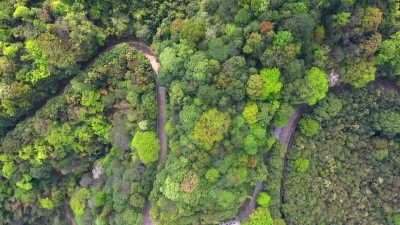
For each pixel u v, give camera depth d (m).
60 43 58.00
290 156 58.41
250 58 50.00
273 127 54.53
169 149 56.78
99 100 60.88
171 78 53.66
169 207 52.91
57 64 58.34
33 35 57.94
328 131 59.31
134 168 57.16
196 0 57.16
